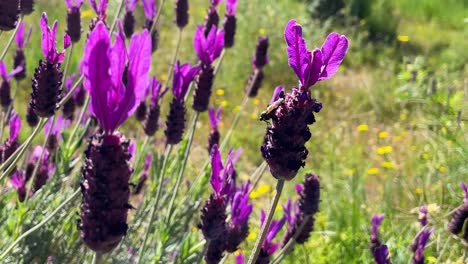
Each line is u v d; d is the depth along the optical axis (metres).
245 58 0.94
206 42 0.29
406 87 0.64
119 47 0.12
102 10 0.28
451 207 0.46
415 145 0.69
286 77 0.95
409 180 0.59
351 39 1.14
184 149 0.37
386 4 1.37
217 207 0.23
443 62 1.04
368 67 1.08
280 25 1.03
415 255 0.28
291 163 0.17
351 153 0.67
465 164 0.51
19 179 0.33
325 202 0.53
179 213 0.36
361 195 0.54
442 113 0.58
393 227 0.45
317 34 1.05
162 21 1.08
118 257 0.33
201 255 0.26
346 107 0.88
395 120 0.85
